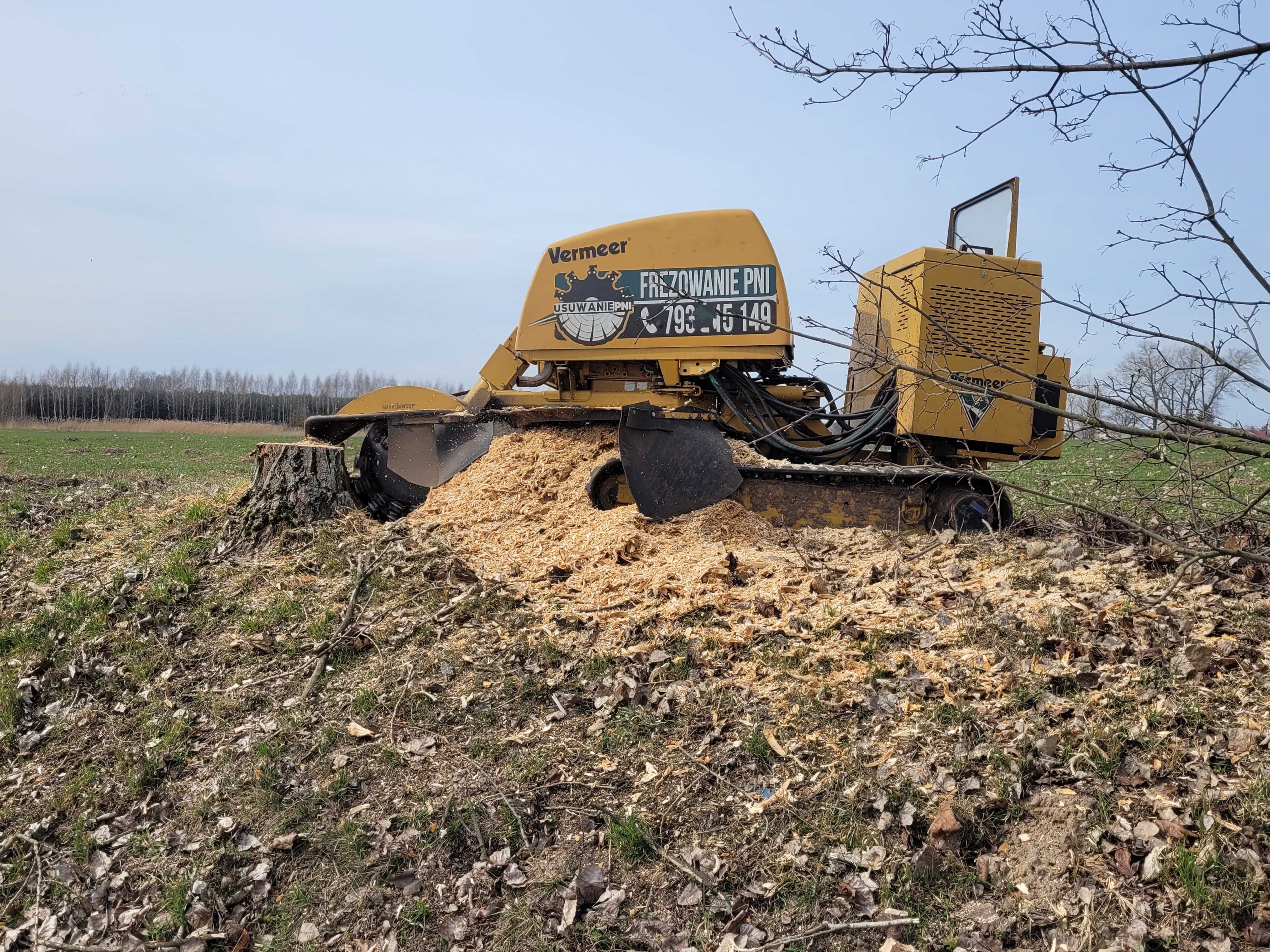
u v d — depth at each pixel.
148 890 3.95
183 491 11.27
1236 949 2.76
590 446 7.27
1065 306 3.47
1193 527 4.65
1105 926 2.91
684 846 3.58
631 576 5.70
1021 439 6.85
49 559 7.28
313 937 3.58
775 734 4.02
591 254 7.32
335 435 7.99
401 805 4.04
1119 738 3.55
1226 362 3.24
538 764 4.10
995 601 4.85
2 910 3.99
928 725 3.88
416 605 5.64
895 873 3.27
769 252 6.99
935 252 6.77
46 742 5.03
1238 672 3.85
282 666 5.29
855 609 5.00
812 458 7.40
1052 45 2.75
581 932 3.33
